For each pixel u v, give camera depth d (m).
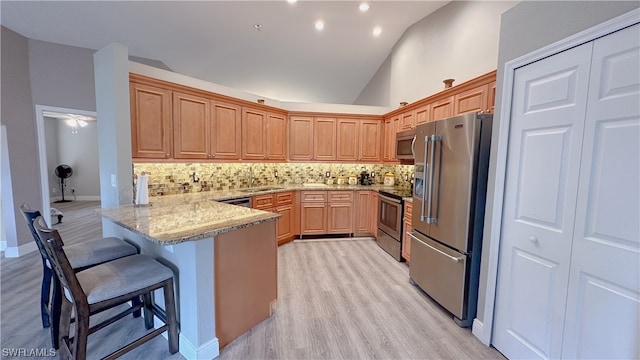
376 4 3.39
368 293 2.49
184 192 3.36
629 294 1.13
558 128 1.37
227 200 3.07
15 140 3.31
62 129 7.45
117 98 2.34
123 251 1.89
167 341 1.79
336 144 4.52
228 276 1.74
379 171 4.94
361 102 6.04
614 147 1.16
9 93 3.25
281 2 3.25
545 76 1.43
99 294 1.33
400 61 4.34
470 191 1.93
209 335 1.62
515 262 1.63
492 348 1.78
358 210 4.25
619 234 1.15
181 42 3.97
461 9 3.08
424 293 2.50
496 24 2.63
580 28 1.26
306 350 1.72
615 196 1.16
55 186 7.47
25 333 1.85
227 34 3.87
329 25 3.82
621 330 1.15
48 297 1.88
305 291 2.51
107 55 2.35
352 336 1.87
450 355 1.70
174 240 1.33
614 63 1.15
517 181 1.61
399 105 4.38
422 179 2.48
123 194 2.40
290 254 3.52
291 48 4.36
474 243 1.96
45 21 3.25
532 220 1.52
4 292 2.43
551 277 1.42
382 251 3.68
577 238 1.30
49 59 3.62
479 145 1.92
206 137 3.22
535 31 1.47
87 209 6.38
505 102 1.65
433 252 2.30
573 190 1.31
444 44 3.37
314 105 4.50
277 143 4.19
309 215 4.14
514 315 1.64
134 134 2.57
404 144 3.51
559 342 1.39
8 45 3.24
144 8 3.22
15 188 3.30
